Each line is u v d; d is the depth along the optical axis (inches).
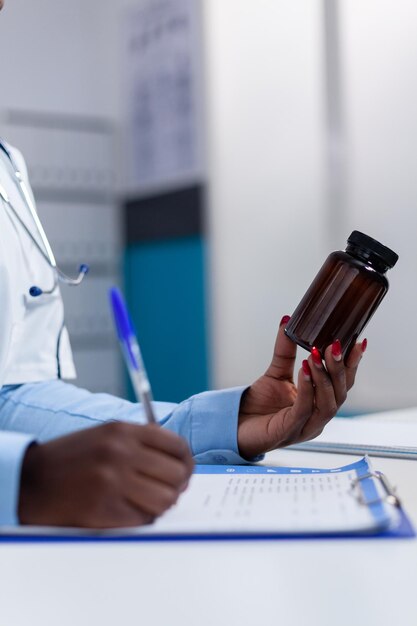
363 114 132.6
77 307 171.9
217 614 16.7
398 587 18.0
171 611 16.9
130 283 177.3
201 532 21.7
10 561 20.2
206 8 156.4
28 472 22.0
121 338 22.7
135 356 22.8
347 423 48.2
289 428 34.3
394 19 127.0
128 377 175.9
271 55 146.4
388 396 130.0
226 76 154.9
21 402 40.4
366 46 131.5
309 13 139.0
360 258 33.5
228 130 154.6
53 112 179.6
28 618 16.6
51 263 44.3
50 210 170.6
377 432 43.7
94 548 21.2
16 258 41.3
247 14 150.4
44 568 19.7
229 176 154.6
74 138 174.6
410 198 126.1
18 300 41.0
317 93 138.3
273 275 147.1
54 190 171.2
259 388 36.2
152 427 22.5
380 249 33.3
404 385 127.5
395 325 129.4
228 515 23.2
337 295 33.3
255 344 150.3
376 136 130.8
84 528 21.7
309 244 140.5
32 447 22.5
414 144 125.3
